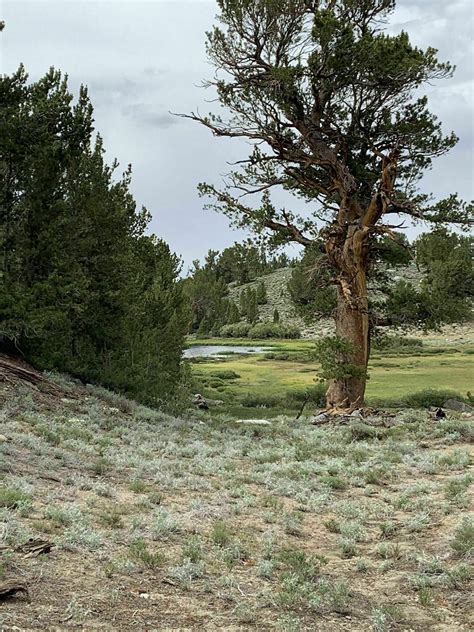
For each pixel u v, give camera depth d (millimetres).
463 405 29969
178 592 6066
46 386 17922
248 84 25516
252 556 7590
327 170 26812
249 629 5402
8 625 4660
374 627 5691
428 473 13422
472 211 25156
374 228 25203
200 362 78500
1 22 18469
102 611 5293
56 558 6328
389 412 25203
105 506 8836
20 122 19109
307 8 24859
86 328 22000
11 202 19969
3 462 9516
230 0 24531
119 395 20656
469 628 5832
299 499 10945
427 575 7145
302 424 22953
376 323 26422
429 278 26875
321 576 7113
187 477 11586
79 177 21688
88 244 21312
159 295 26031
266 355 85875
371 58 23078
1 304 17719
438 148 26547
